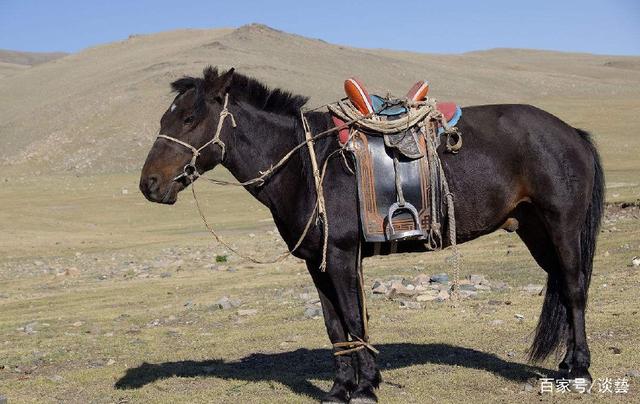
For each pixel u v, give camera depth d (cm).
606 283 1185
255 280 1647
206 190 4428
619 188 2780
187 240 2741
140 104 7312
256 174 659
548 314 695
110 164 5891
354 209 633
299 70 8656
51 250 2625
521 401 655
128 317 1259
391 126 635
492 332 907
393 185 634
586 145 695
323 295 664
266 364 843
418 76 9706
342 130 642
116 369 855
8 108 8956
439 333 923
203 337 1017
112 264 2270
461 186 650
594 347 802
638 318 912
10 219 3559
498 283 1273
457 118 660
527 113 680
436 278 1333
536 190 666
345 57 10088
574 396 659
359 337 637
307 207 644
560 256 671
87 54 12794
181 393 736
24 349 1016
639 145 5062
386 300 1188
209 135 648
